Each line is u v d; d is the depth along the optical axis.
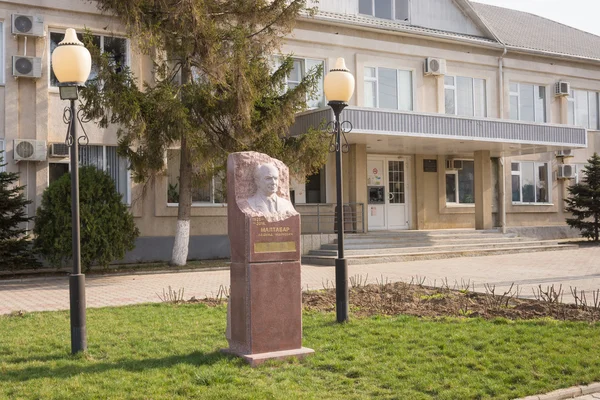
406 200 23.66
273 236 6.57
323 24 21.31
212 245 19.03
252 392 5.29
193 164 15.48
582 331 7.32
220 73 14.51
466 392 5.31
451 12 24.91
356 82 21.98
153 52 16.14
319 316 8.79
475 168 23.09
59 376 5.83
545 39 28.66
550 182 27.09
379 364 6.19
